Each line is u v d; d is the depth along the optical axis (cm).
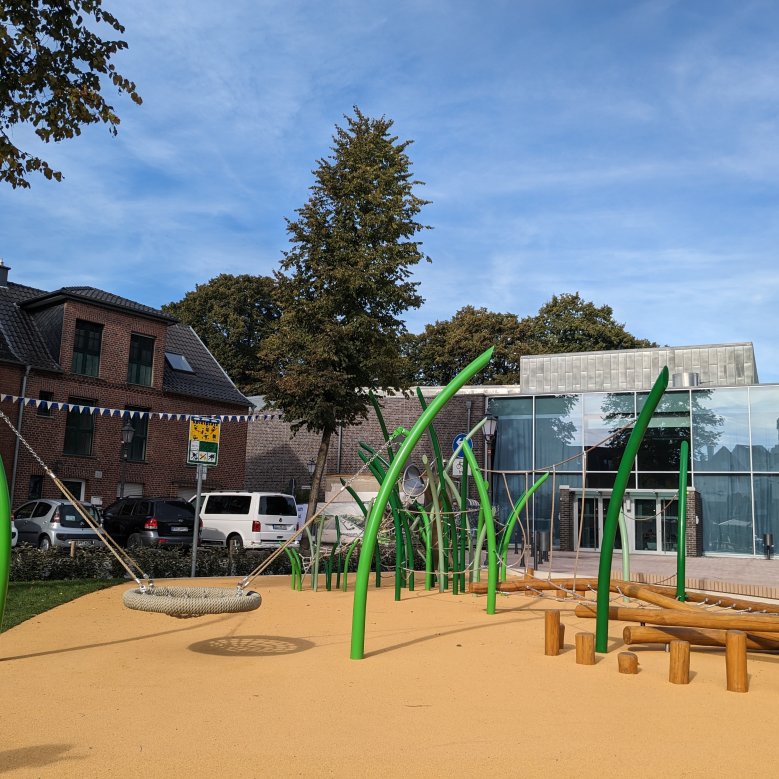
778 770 350
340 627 779
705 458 3045
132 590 640
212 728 409
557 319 5066
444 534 1184
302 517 2344
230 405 3441
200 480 1429
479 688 509
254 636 721
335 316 1945
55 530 2033
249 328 5041
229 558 1538
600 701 478
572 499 3172
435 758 362
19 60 1080
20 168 1098
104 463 2952
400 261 1916
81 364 2939
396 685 515
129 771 340
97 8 1102
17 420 2714
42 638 705
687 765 356
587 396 3247
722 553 2973
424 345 5038
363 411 2003
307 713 442
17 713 437
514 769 347
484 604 975
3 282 3089
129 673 548
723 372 3497
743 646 512
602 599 650
